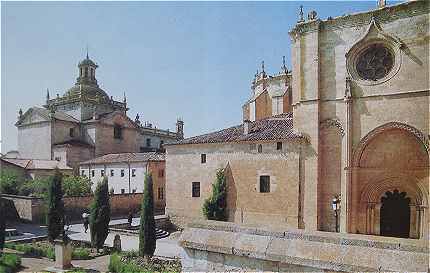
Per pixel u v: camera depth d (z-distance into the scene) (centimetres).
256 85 5356
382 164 2783
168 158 4072
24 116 6569
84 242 3136
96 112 6919
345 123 2845
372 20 2766
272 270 876
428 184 2592
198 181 3791
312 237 847
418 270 694
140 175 5331
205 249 982
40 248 2839
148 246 2528
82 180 4859
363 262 752
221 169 3512
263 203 3269
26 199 4159
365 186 2828
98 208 2936
